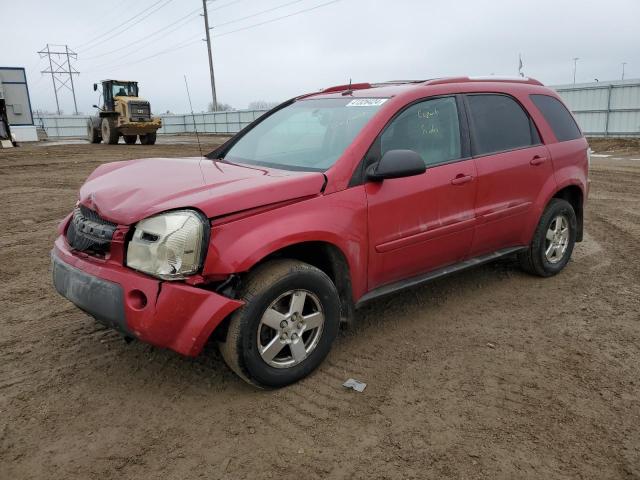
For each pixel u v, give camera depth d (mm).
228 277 2998
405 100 3895
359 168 3533
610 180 12523
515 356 3668
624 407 3072
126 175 3650
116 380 3375
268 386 3193
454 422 2932
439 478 2514
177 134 50000
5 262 5992
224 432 2861
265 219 3086
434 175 3914
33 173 14438
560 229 5168
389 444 2756
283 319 3164
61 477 2541
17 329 4141
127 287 2889
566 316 4320
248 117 44844
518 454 2674
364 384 3301
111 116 28594
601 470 2566
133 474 2559
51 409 3068
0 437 2822
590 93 25328
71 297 3188
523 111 4828
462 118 4254
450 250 4156
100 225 3127
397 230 3711
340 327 3689
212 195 3000
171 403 3125
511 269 5449
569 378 3383
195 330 2840
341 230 3367
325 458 2656
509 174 4449
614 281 5141
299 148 3963
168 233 2828
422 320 4246
